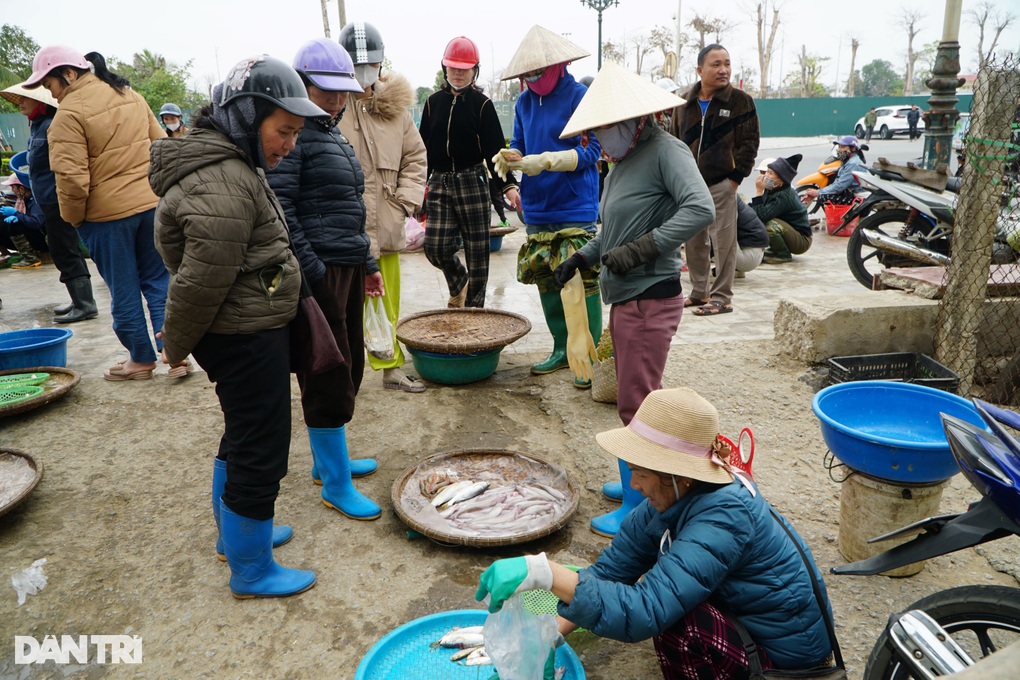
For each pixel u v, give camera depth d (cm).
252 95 221
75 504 346
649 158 278
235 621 265
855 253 673
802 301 489
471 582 286
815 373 464
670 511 206
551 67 427
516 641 207
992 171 405
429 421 433
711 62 566
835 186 995
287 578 279
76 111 439
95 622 267
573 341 341
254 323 241
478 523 308
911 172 642
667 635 201
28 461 368
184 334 232
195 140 223
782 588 196
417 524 303
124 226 467
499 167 379
